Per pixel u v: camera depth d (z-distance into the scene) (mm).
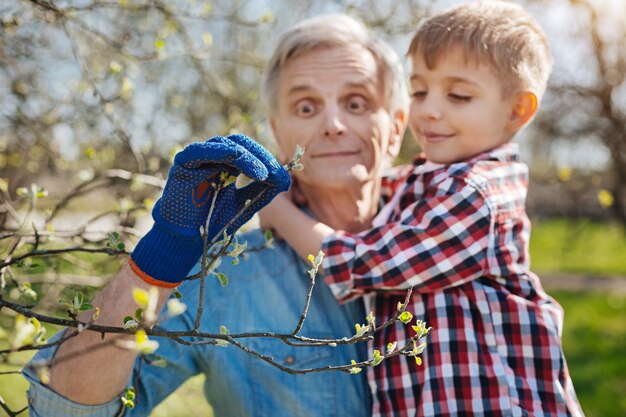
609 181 6898
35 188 1381
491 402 1599
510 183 1826
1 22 2107
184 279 1239
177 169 1167
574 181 6703
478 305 1680
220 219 1252
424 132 1916
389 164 2094
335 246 1658
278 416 1605
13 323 1860
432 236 1666
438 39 1860
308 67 1775
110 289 1248
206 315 1649
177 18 2850
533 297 1771
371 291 1665
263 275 1717
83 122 2789
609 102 6566
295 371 1166
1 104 2645
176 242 1208
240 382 1614
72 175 2895
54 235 1695
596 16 6129
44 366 1174
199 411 3361
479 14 1883
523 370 1655
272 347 1641
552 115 6848
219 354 1624
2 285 1423
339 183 1764
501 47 1844
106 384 1293
